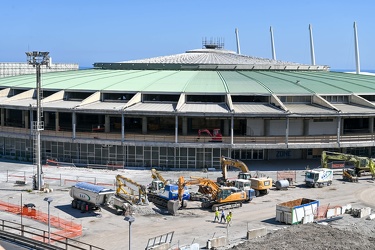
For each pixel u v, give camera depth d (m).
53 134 89.12
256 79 99.44
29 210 57.47
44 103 92.00
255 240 49.12
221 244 48.09
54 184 73.31
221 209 61.09
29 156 91.69
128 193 66.12
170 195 61.75
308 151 92.81
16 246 45.16
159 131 94.19
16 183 72.88
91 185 60.59
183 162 84.50
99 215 58.16
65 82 101.38
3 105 93.75
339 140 86.88
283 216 56.16
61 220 56.00
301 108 89.31
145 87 92.75
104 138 85.94
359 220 58.00
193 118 94.44
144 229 53.69
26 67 158.75
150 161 85.12
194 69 111.88
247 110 86.25
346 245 47.28
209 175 80.25
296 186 74.38
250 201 65.62
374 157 93.81
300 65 123.50
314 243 47.41
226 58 123.00
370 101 97.31
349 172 78.81
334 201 66.31
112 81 98.94
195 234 52.25
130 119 99.00
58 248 44.16
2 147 94.56
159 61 122.12
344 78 108.88
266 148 84.50
